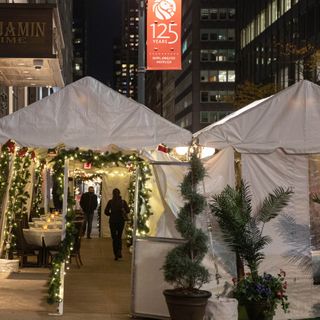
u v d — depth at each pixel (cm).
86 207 2481
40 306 1092
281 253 1095
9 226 1463
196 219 1039
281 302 1030
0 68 1731
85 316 1034
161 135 1066
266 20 7325
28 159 1474
